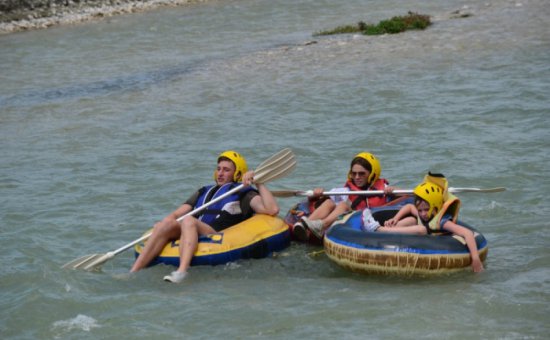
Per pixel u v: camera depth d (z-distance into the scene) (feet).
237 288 58.44
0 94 154.71
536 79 127.54
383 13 228.22
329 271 62.08
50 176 93.97
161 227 63.67
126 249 65.21
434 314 52.39
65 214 79.41
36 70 180.04
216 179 69.77
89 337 51.13
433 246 58.70
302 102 126.11
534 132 100.01
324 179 87.56
